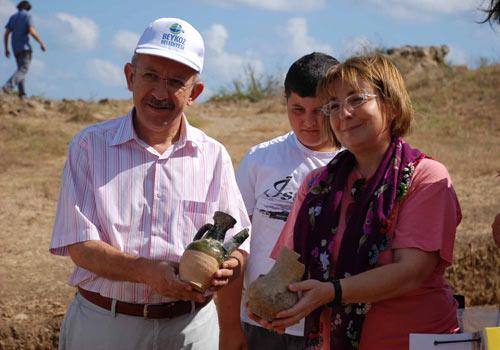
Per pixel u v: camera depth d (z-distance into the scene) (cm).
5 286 672
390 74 334
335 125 337
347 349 328
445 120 1412
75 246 364
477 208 832
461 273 709
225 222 353
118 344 370
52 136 1396
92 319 373
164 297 371
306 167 409
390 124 336
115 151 375
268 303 313
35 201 967
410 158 329
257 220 414
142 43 370
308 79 394
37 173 1136
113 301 369
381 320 327
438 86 1680
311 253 341
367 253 322
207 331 389
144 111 373
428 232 318
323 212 342
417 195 323
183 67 370
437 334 305
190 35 374
